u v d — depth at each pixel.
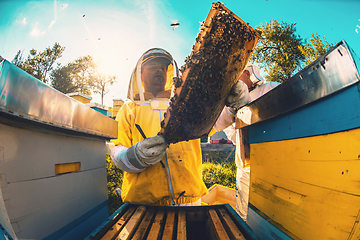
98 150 1.36
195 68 0.92
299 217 0.83
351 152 0.61
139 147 1.34
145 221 1.17
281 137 0.97
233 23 0.90
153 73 2.03
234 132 3.04
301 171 0.83
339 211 0.66
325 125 0.70
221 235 1.01
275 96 0.96
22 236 0.73
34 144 0.80
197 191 1.73
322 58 0.67
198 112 1.10
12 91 0.62
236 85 1.25
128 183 1.74
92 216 1.24
